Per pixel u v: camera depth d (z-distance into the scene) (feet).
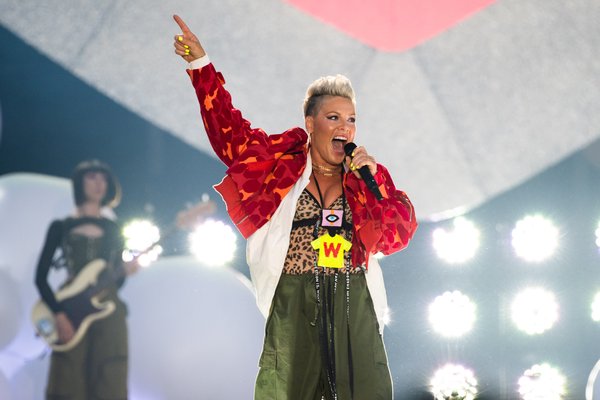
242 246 56.80
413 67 59.77
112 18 58.80
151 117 59.11
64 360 53.21
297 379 34.04
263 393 34.22
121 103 59.11
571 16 59.11
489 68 59.77
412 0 59.16
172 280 54.65
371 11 59.06
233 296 54.70
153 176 58.70
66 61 58.85
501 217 58.90
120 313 53.98
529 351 56.08
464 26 59.47
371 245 34.96
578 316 56.54
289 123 59.77
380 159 60.23
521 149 59.57
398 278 57.52
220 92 35.86
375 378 34.27
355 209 35.04
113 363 53.36
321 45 59.57
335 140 35.29
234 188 35.35
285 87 59.57
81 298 53.78
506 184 59.41
